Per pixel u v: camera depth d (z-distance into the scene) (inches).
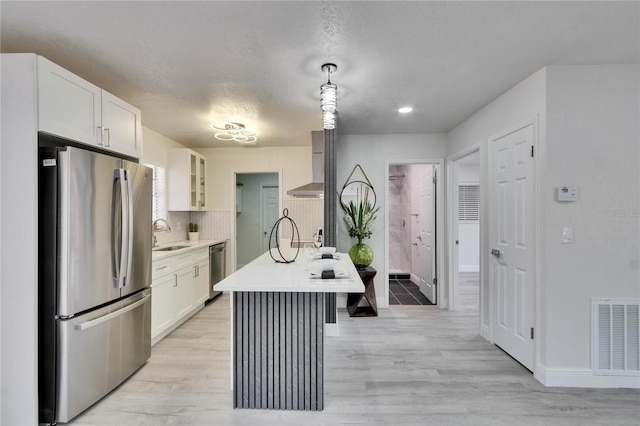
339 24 71.1
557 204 92.7
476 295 198.7
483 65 91.3
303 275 85.7
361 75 97.3
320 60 87.9
